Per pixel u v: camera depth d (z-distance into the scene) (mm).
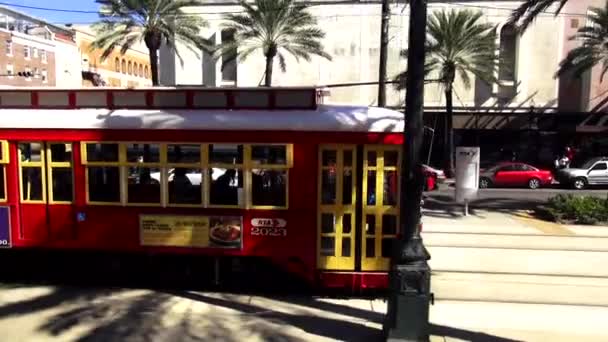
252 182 8484
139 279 9141
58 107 8938
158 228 8680
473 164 16578
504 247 12273
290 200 8414
